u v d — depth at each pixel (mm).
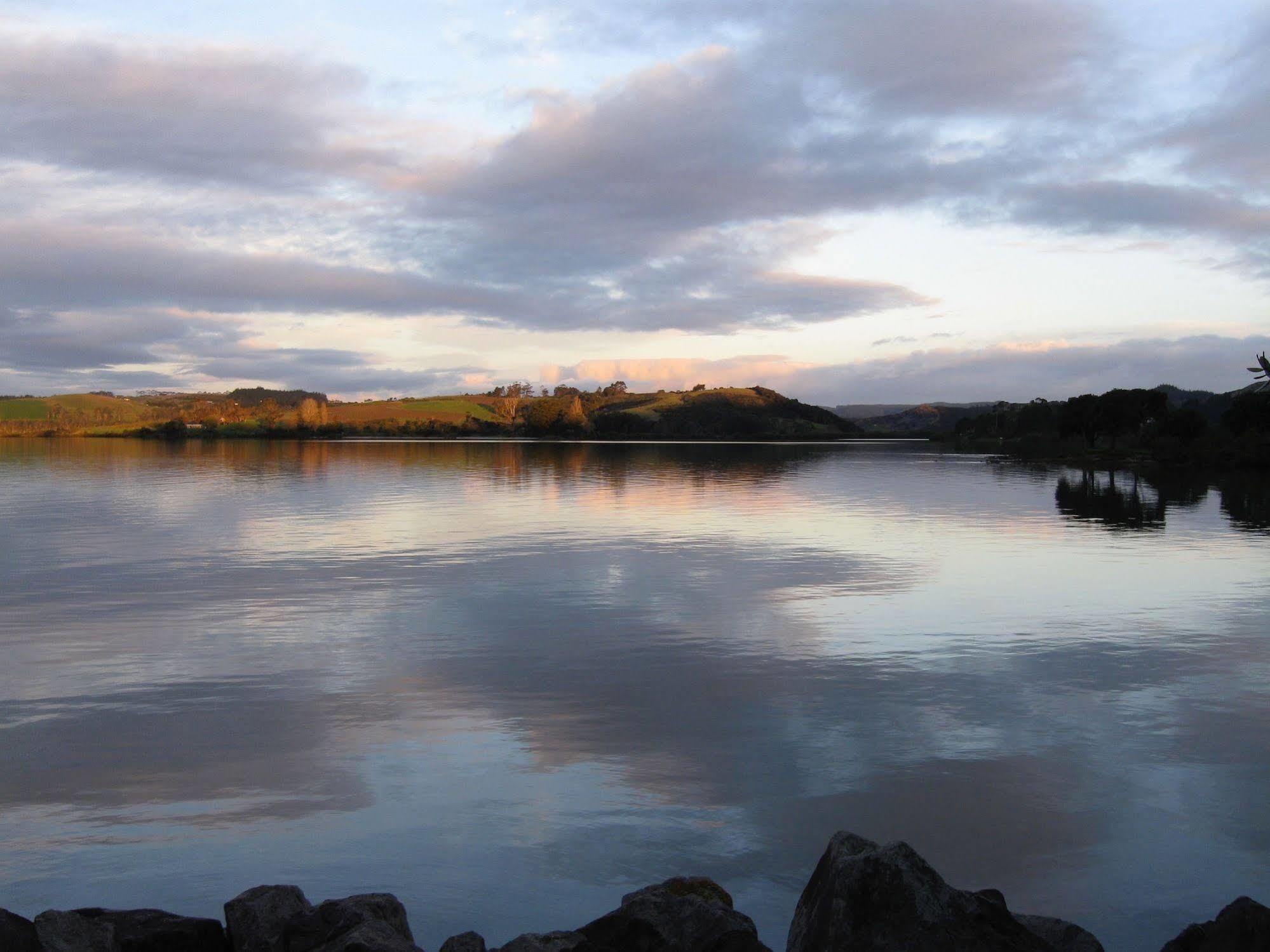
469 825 5645
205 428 132750
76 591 13531
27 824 5645
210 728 7391
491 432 139250
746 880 5012
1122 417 64562
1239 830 5605
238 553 17594
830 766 6609
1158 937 4496
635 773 6473
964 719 7695
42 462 56125
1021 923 3873
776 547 18328
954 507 27234
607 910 4715
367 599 12953
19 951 3727
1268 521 23219
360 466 51250
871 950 3654
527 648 10109
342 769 6531
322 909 4129
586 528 21812
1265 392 52531
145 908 4473
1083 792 6156
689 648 10094
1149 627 11219
